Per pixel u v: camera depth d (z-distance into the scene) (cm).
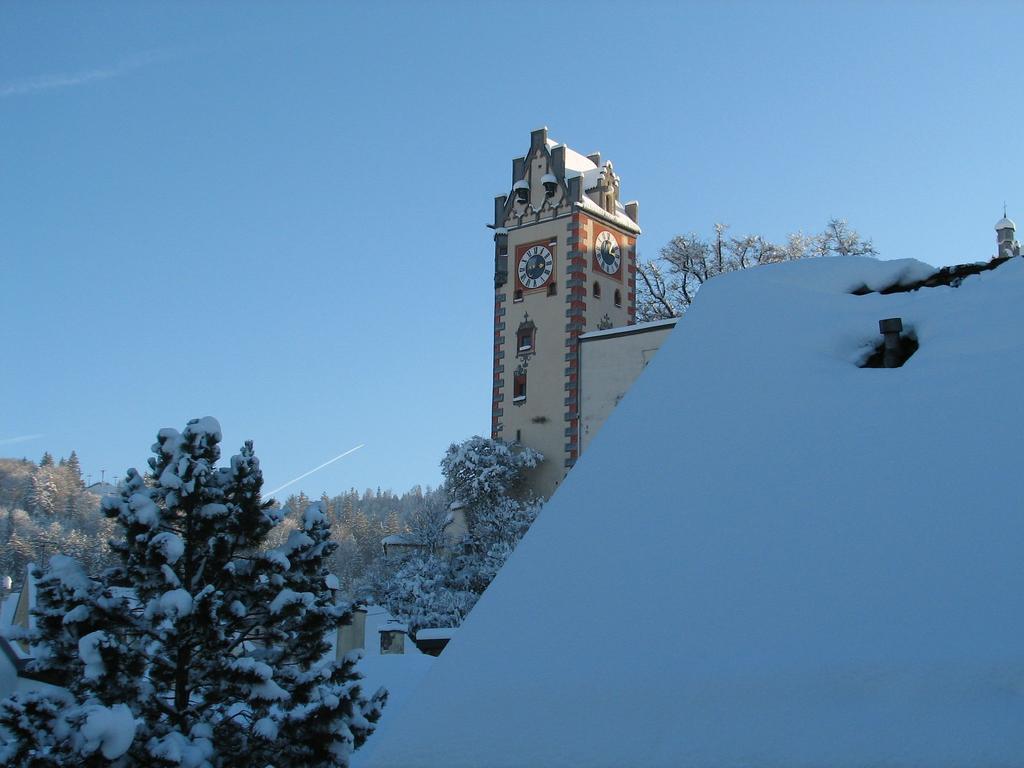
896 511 1036
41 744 1639
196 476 1925
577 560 1123
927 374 1225
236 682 1769
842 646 902
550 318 7225
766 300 1481
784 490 1122
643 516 1157
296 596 1897
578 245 7225
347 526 14125
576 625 1040
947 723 804
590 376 6769
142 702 1783
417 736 977
